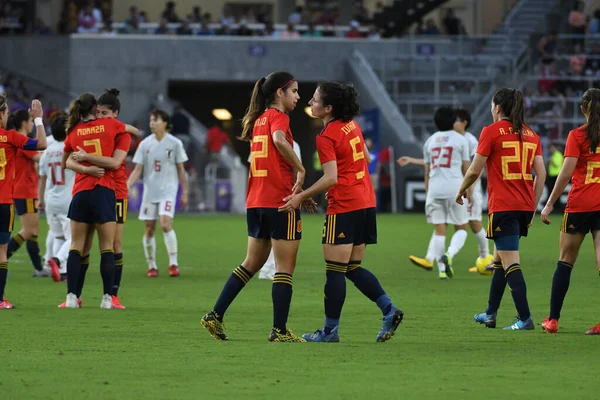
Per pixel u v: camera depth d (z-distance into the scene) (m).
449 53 145.00
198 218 111.38
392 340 31.06
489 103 135.50
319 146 29.70
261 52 142.62
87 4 157.50
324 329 30.72
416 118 138.50
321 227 96.69
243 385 23.88
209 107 156.50
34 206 51.69
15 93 132.75
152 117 53.06
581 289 46.12
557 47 146.62
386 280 50.97
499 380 24.52
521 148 32.88
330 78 143.00
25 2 154.12
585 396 22.72
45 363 26.72
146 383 24.08
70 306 39.41
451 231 89.94
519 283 33.09
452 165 51.00
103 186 38.47
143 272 55.19
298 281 50.09
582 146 32.38
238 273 30.92
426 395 22.80
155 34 142.62
